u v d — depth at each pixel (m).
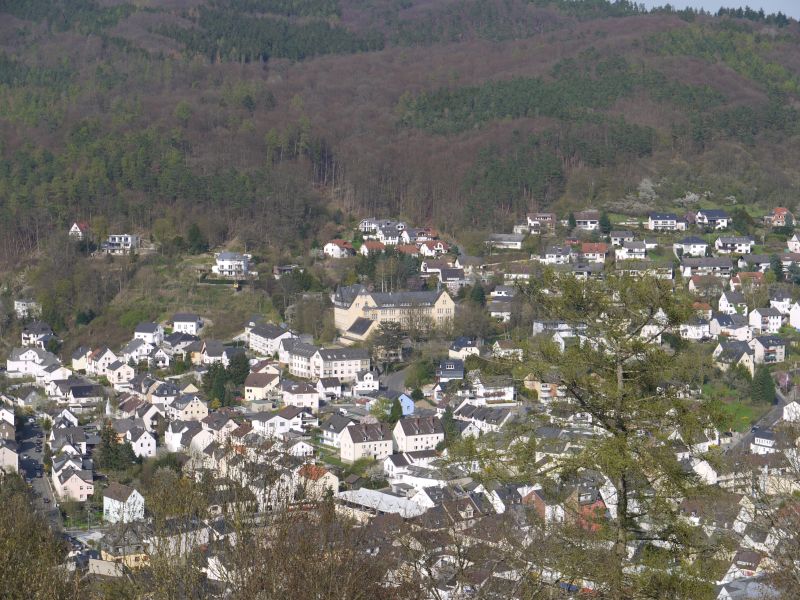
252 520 68.25
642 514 60.12
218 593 67.44
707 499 62.97
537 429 64.00
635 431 60.56
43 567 70.94
